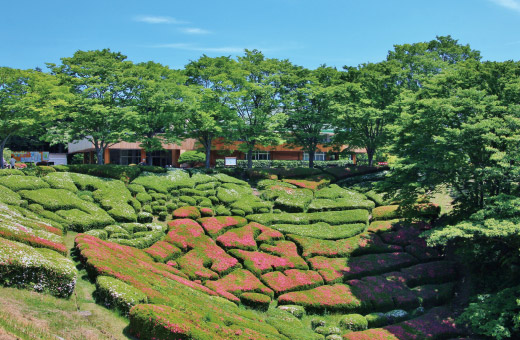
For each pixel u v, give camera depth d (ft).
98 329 40.63
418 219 98.73
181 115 120.16
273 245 88.74
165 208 96.73
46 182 91.71
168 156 185.88
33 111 102.63
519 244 67.62
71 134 116.26
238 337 44.93
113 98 120.37
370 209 108.37
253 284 73.31
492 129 72.69
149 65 134.92
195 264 75.92
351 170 135.85
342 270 81.56
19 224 59.82
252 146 135.44
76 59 122.01
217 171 125.70
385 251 89.71
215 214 99.96
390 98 130.00
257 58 143.84
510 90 77.92
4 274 42.70
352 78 139.85
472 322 62.49
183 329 40.32
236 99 124.67
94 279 51.83
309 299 71.15
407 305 73.51
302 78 132.05
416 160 80.69
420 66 129.49
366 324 66.13
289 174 129.49
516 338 62.23
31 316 38.24
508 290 65.00
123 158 181.78
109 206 88.89
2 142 109.09
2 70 100.83
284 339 53.88
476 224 66.49
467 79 87.10
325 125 145.79
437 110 77.77
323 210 106.52
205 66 137.69
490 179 75.36
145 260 69.82
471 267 81.92
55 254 51.21
